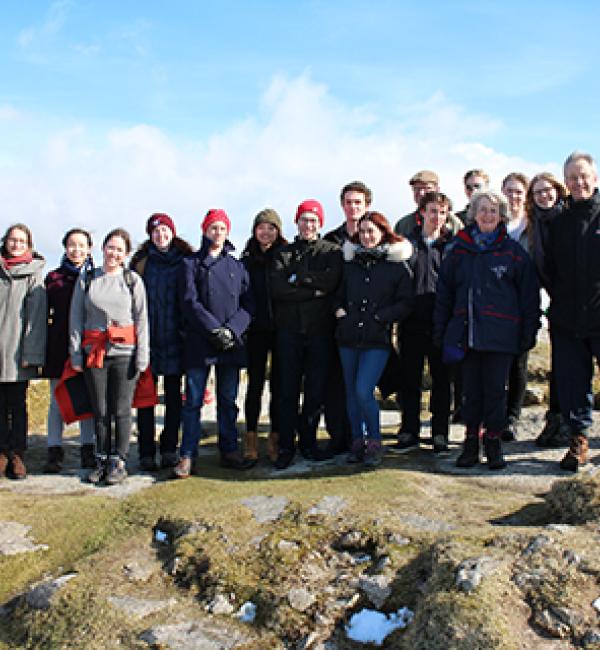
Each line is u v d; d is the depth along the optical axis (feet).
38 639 12.06
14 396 19.97
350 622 11.61
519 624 10.46
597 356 17.51
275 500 15.97
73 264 20.84
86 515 16.55
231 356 19.86
